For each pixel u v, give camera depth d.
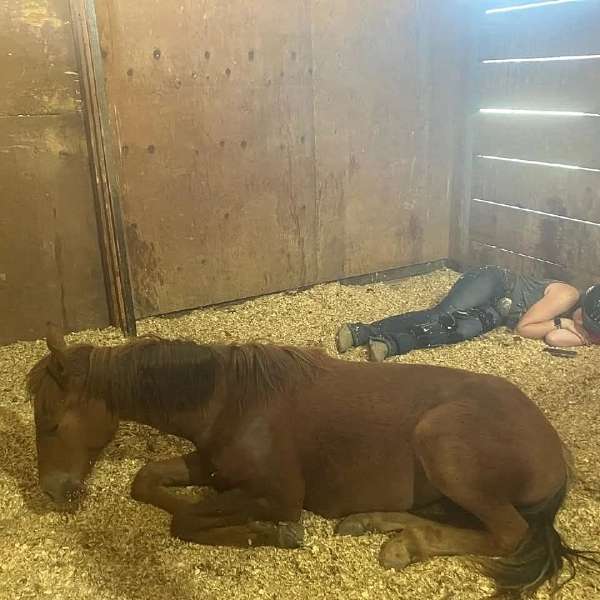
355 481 2.14
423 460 2.04
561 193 4.42
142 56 3.89
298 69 4.38
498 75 4.72
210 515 2.21
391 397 2.12
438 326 3.76
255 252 4.58
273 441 2.12
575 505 2.38
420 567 2.10
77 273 4.12
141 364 2.12
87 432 2.13
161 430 2.24
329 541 2.23
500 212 4.91
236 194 4.40
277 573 2.11
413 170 5.03
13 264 3.92
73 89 3.84
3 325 3.98
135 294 4.25
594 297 3.67
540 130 4.48
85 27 3.60
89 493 2.53
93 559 2.19
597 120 4.10
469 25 4.84
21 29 3.64
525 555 2.03
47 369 2.11
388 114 4.80
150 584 2.07
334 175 4.72
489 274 3.96
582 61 4.12
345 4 4.43
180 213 4.25
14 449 2.85
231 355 2.18
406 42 4.71
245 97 4.25
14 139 3.75
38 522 2.38
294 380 2.17
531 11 4.38
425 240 5.27
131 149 4.00
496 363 3.58
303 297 4.69
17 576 2.12
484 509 2.02
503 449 2.00
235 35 4.12
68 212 4.00
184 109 4.09
